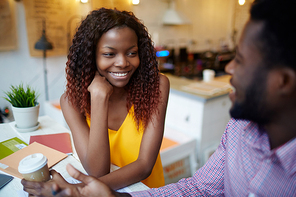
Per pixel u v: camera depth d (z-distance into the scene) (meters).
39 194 0.63
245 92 0.46
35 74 2.64
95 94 0.80
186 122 2.31
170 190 0.74
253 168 0.58
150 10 3.38
